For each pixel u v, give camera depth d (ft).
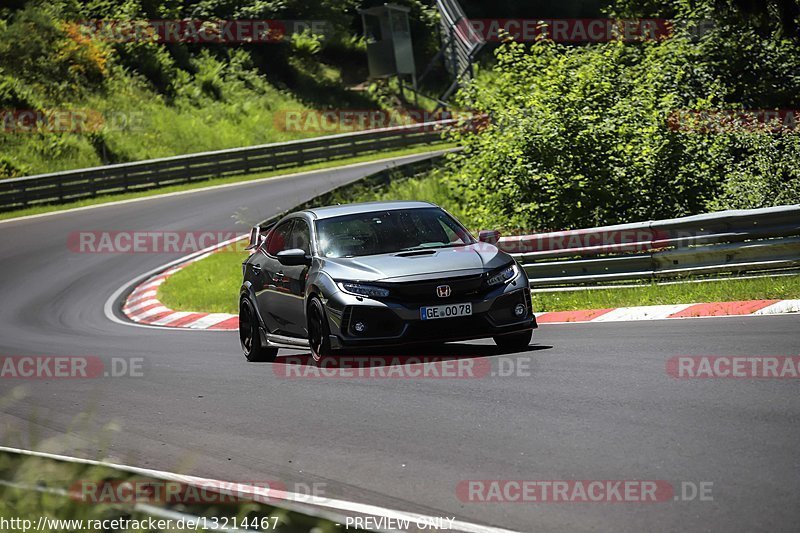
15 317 209.97
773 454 58.54
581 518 51.01
